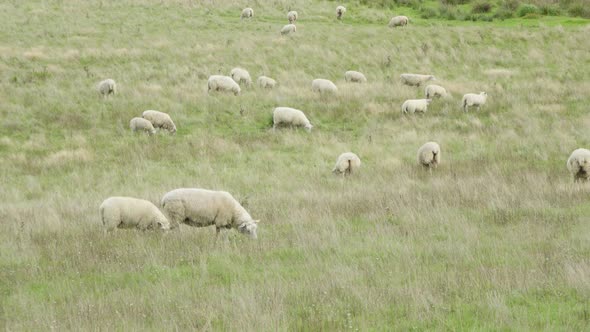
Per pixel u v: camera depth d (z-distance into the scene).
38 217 22.69
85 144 36.75
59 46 52.56
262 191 28.27
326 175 31.39
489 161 32.97
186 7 66.31
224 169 32.47
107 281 15.98
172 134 39.09
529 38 57.81
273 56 52.84
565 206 23.23
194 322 12.90
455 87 47.47
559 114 41.94
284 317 12.75
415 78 47.84
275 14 65.62
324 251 18.12
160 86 45.34
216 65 50.38
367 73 50.81
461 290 14.29
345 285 14.75
